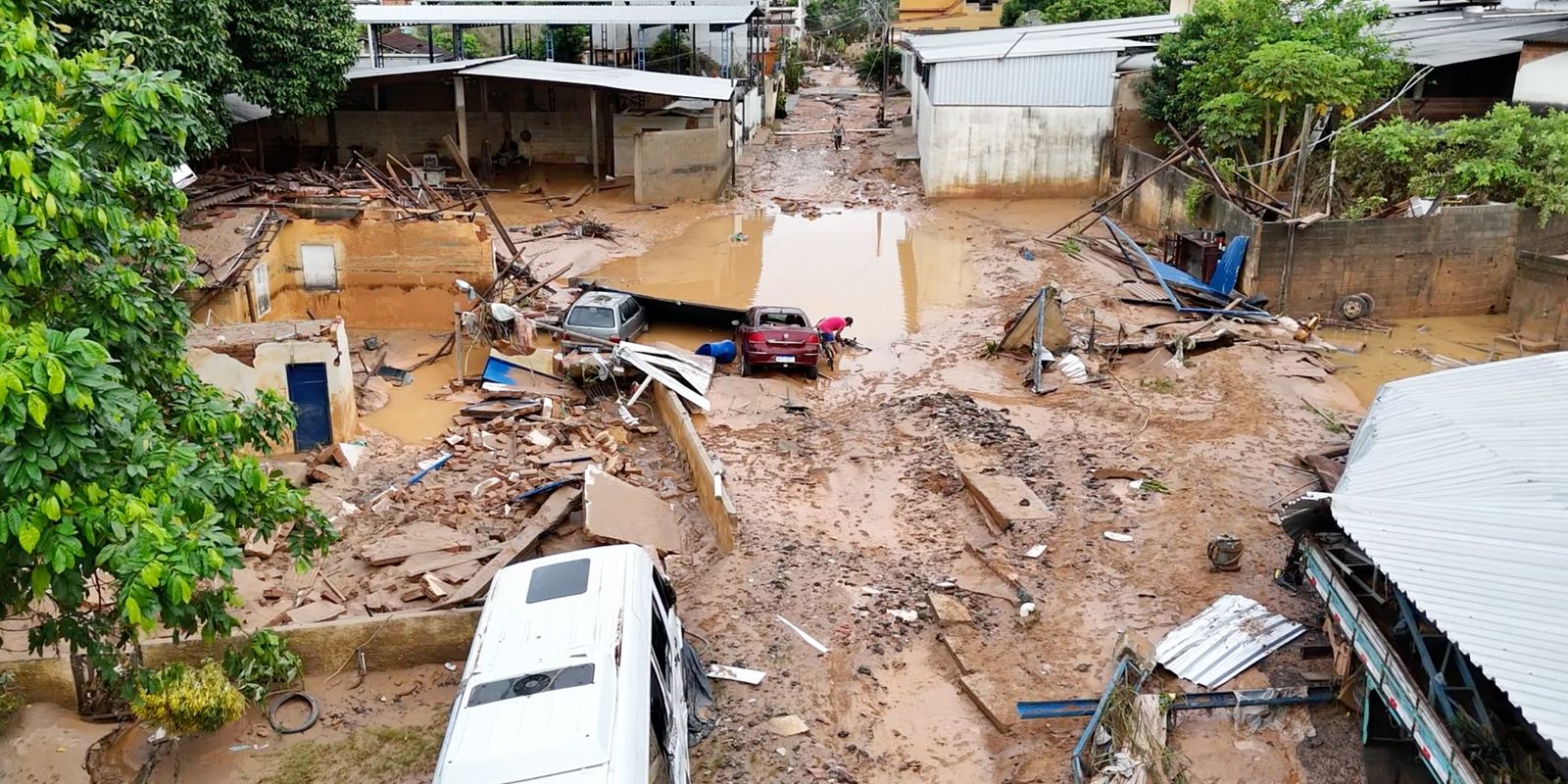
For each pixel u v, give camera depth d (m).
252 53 27.94
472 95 42.81
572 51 55.34
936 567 14.38
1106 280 28.81
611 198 39.94
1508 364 12.98
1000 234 34.97
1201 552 13.95
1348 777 9.56
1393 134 27.03
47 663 10.47
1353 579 10.52
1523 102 29.73
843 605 13.33
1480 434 11.02
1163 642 11.70
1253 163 33.09
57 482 6.86
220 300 20.28
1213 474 16.41
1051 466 17.12
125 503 7.08
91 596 11.68
